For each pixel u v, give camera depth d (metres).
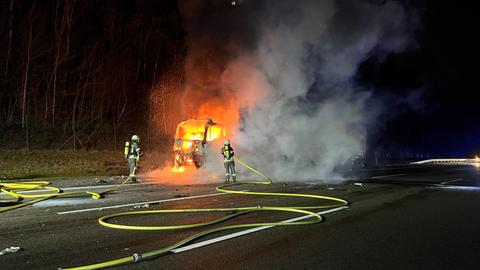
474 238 6.10
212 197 10.30
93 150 23.14
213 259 4.88
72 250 5.18
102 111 27.03
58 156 20.42
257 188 12.62
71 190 11.71
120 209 8.31
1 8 23.16
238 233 6.23
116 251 5.15
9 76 23.19
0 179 14.56
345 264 4.79
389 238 6.06
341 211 8.39
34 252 5.07
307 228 6.67
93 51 26.45
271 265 4.70
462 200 10.29
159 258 4.88
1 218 7.26
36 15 23.95
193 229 6.47
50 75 24.80
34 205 8.81
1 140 20.52
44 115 24.17
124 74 28.61
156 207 8.61
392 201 10.00
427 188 13.28
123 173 18.44
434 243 5.79
